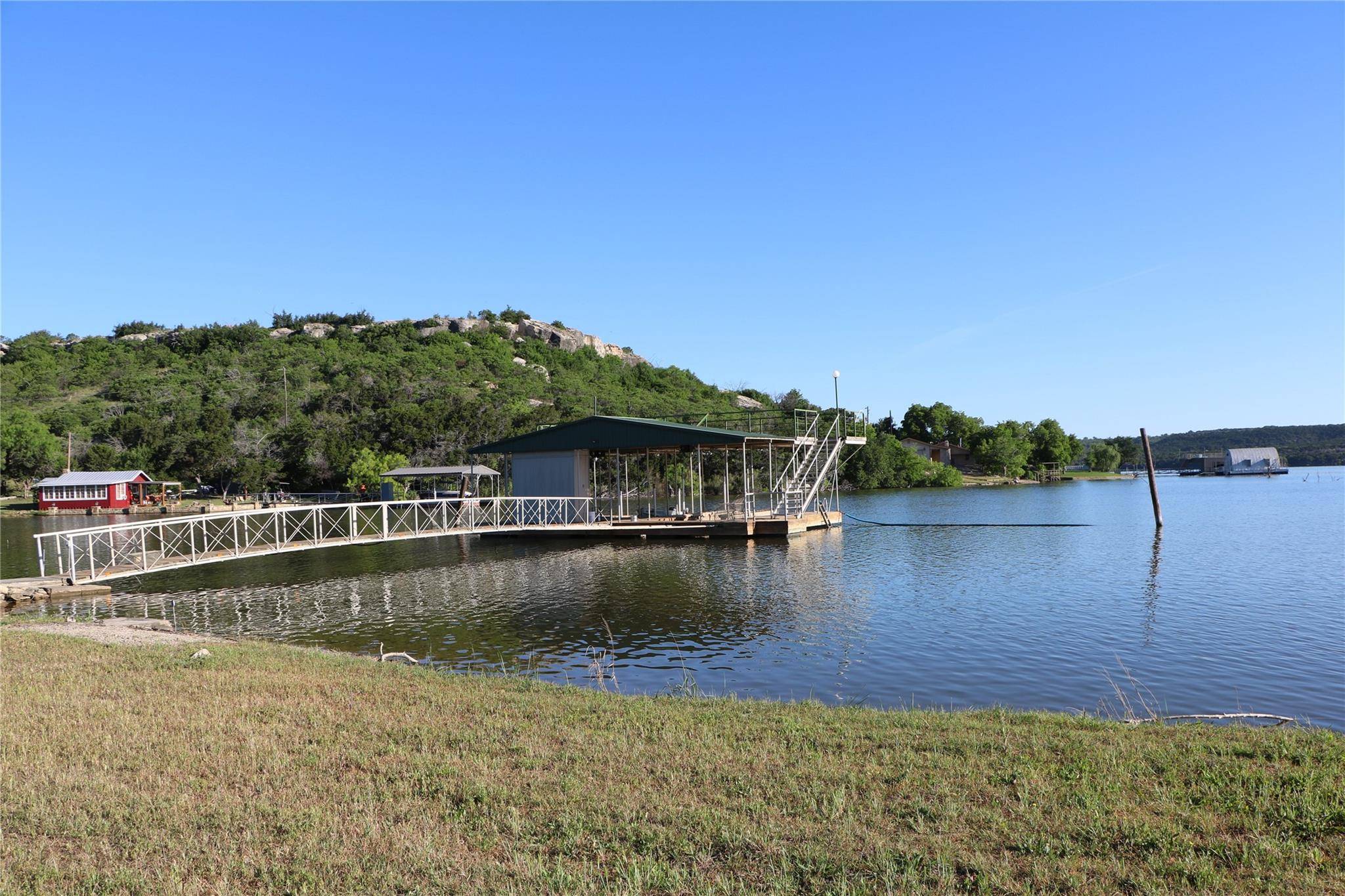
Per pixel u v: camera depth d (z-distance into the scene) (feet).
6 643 42.32
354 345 358.84
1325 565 80.89
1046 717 27.86
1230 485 317.63
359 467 201.67
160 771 22.56
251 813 19.38
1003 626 52.24
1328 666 41.45
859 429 168.14
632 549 100.48
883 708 34.22
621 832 18.03
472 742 24.95
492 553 98.27
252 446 228.84
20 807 19.80
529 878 15.93
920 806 18.97
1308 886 14.89
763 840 17.31
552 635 51.21
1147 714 33.01
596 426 117.39
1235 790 19.47
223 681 33.53
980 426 371.15
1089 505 187.62
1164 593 65.00
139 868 16.67
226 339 372.38
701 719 27.45
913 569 80.28
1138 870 15.67
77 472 212.02
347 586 73.41
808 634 50.24
